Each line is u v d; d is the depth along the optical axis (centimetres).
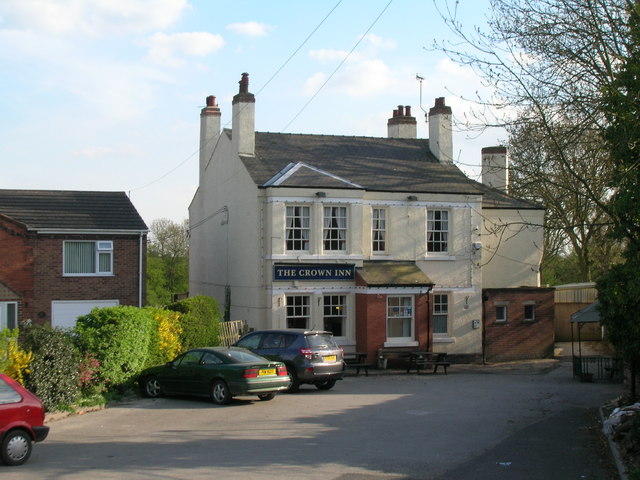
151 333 2262
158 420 1688
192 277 4219
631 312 1594
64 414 1738
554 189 2961
